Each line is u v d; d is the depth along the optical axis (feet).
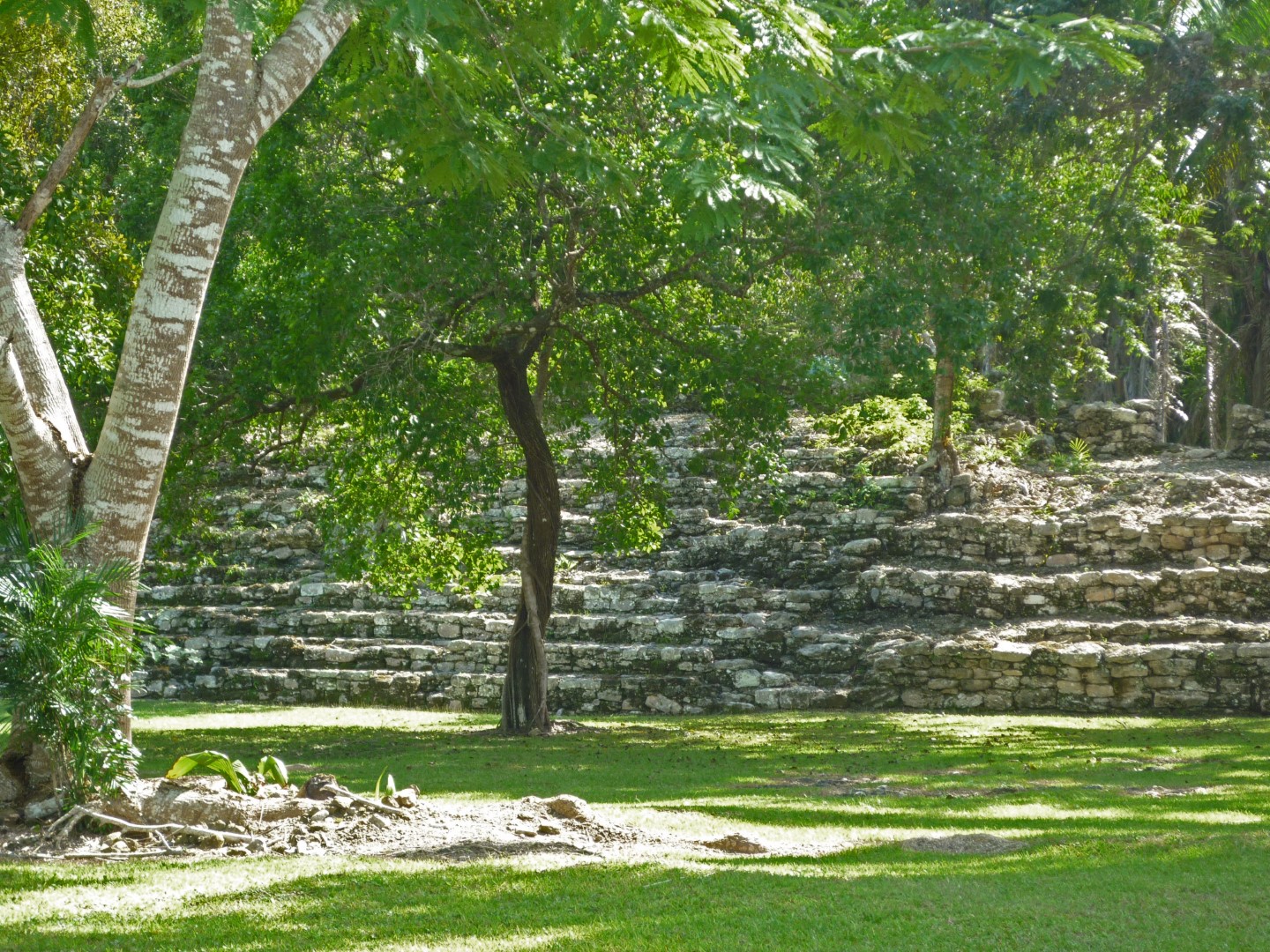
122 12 58.95
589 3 29.30
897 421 89.86
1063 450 89.97
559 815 27.07
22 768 26.08
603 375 58.95
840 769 40.32
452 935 16.52
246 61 27.14
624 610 76.84
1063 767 40.88
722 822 27.96
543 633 55.47
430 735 53.67
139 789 25.79
